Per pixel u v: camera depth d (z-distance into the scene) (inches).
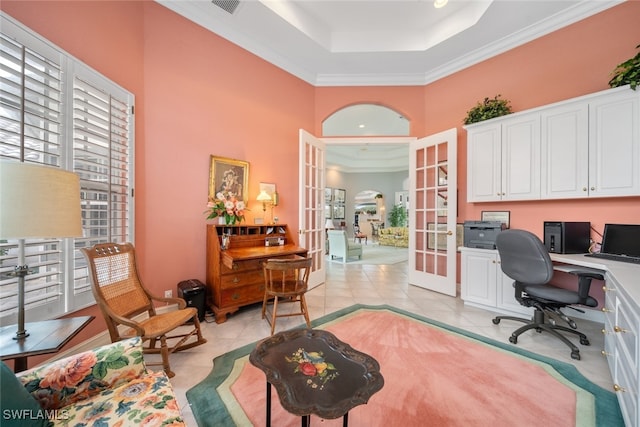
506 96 122.2
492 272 108.7
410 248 154.3
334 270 194.7
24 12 60.2
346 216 430.0
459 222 137.3
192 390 60.2
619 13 93.6
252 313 108.4
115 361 42.0
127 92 88.4
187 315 72.3
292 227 146.7
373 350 78.1
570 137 93.1
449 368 68.8
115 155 84.5
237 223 116.3
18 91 56.6
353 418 52.0
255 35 121.9
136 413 35.7
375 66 146.3
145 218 96.6
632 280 56.4
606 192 85.8
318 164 153.8
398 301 123.7
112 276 67.5
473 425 50.4
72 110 69.2
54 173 42.6
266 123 134.7
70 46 70.6
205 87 112.7
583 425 50.4
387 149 354.9
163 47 101.0
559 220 104.8
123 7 88.0
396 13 119.0
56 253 62.2
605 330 69.0
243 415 52.9
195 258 109.7
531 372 67.1
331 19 124.1
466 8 113.8
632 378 45.4
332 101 158.4
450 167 132.7
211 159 113.6
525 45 116.1
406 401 56.7
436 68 146.9
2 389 29.1
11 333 46.4
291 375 41.8
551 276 76.9
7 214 37.3
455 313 108.1
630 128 81.5
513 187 107.2
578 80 102.4
